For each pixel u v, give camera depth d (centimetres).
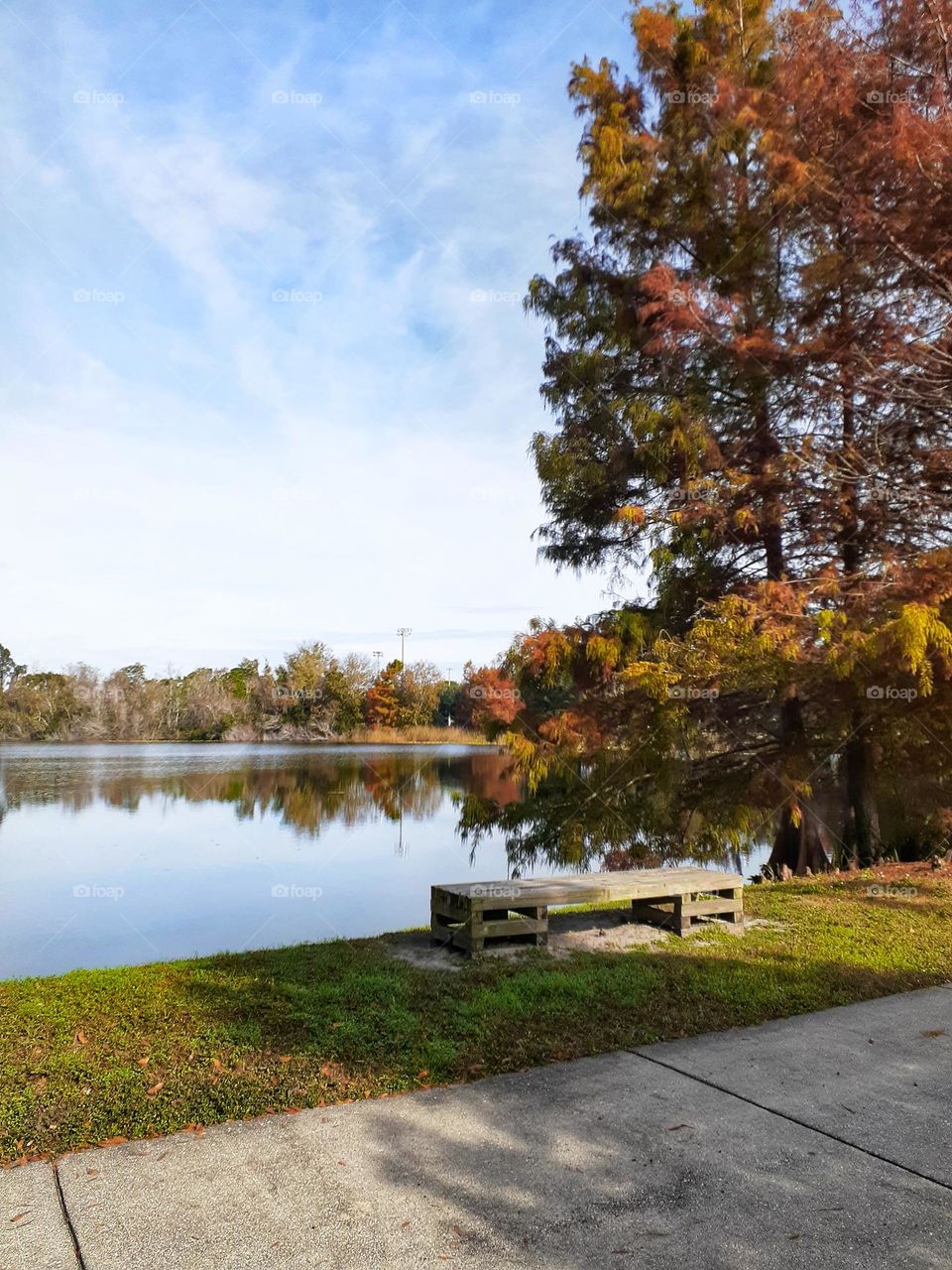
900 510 1173
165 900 1233
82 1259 286
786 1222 315
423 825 2234
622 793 1273
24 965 881
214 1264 285
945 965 681
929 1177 350
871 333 1125
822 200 1135
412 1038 490
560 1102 416
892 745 1169
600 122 1370
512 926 693
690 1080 446
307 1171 346
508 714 1344
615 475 1327
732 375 1245
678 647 1165
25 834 2039
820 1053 489
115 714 6681
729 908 796
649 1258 292
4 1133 371
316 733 6575
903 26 1077
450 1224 310
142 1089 417
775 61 1259
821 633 1033
